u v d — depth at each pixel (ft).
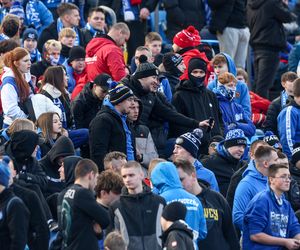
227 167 115.14
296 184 113.09
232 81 131.03
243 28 159.33
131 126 115.14
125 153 113.60
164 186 98.89
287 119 127.44
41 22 152.56
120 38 130.31
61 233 96.99
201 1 163.32
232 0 157.79
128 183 97.40
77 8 146.51
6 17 139.64
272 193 103.96
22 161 101.35
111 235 91.04
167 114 122.11
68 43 139.13
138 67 121.49
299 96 127.44
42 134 113.29
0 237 93.30
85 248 95.20
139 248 96.58
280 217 103.91
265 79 157.79
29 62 120.78
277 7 156.46
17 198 93.45
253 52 159.33
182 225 91.40
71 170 100.22
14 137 101.09
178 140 108.68
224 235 101.86
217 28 158.20
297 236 104.42
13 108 118.93
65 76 122.72
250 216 103.35
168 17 161.07
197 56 135.23
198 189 101.55
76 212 95.45
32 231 96.02
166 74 130.31
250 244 103.65
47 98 120.06
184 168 101.09
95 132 112.47
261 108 144.97
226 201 102.47
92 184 97.09
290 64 158.30
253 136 129.59
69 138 112.88
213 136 124.98
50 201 103.55
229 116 130.41
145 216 97.19
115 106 113.29
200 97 125.90
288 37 172.35
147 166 116.88
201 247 100.32
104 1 161.58
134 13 160.56
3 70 122.42
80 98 121.39
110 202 99.55
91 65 129.90
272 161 107.04
